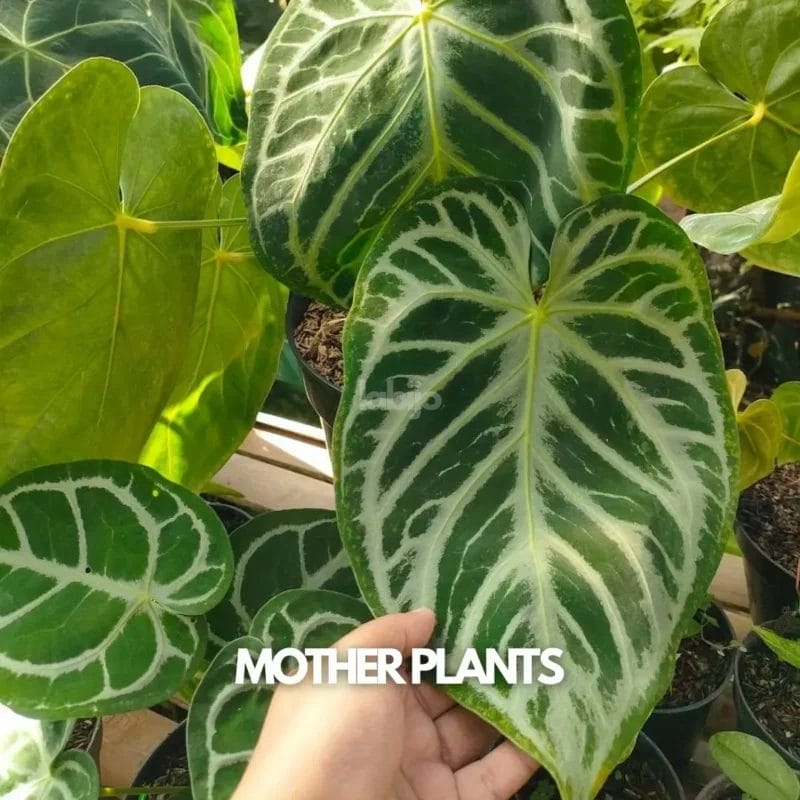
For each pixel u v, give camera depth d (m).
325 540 0.74
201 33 0.88
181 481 0.89
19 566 0.59
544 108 0.55
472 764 0.60
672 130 0.83
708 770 0.94
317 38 0.59
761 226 0.54
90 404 0.66
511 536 0.51
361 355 0.51
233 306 0.86
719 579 1.08
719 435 0.52
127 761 0.92
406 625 0.49
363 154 0.58
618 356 0.54
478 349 0.53
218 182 0.75
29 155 0.54
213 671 0.59
